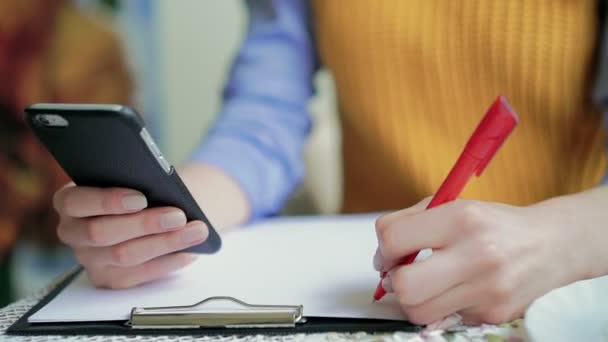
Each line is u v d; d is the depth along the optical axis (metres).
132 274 0.39
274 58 0.80
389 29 0.75
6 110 0.95
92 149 0.33
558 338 0.26
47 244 1.00
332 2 0.78
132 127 0.31
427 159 0.76
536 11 0.68
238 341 0.32
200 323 0.33
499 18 0.69
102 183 0.37
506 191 0.71
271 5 0.83
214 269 0.42
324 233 0.50
